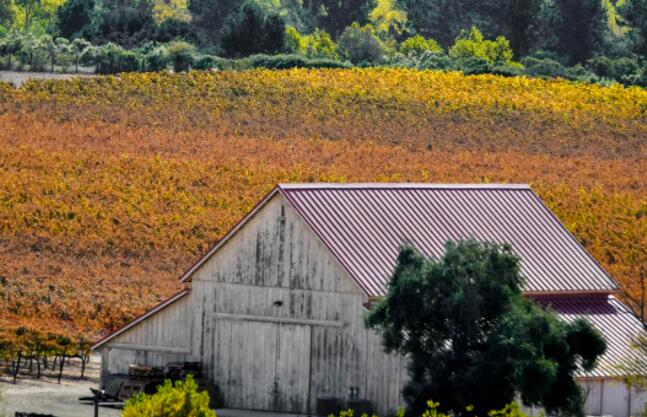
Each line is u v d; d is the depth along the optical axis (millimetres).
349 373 184000
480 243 163000
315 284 186500
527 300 158875
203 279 194625
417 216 194625
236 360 192000
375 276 183375
